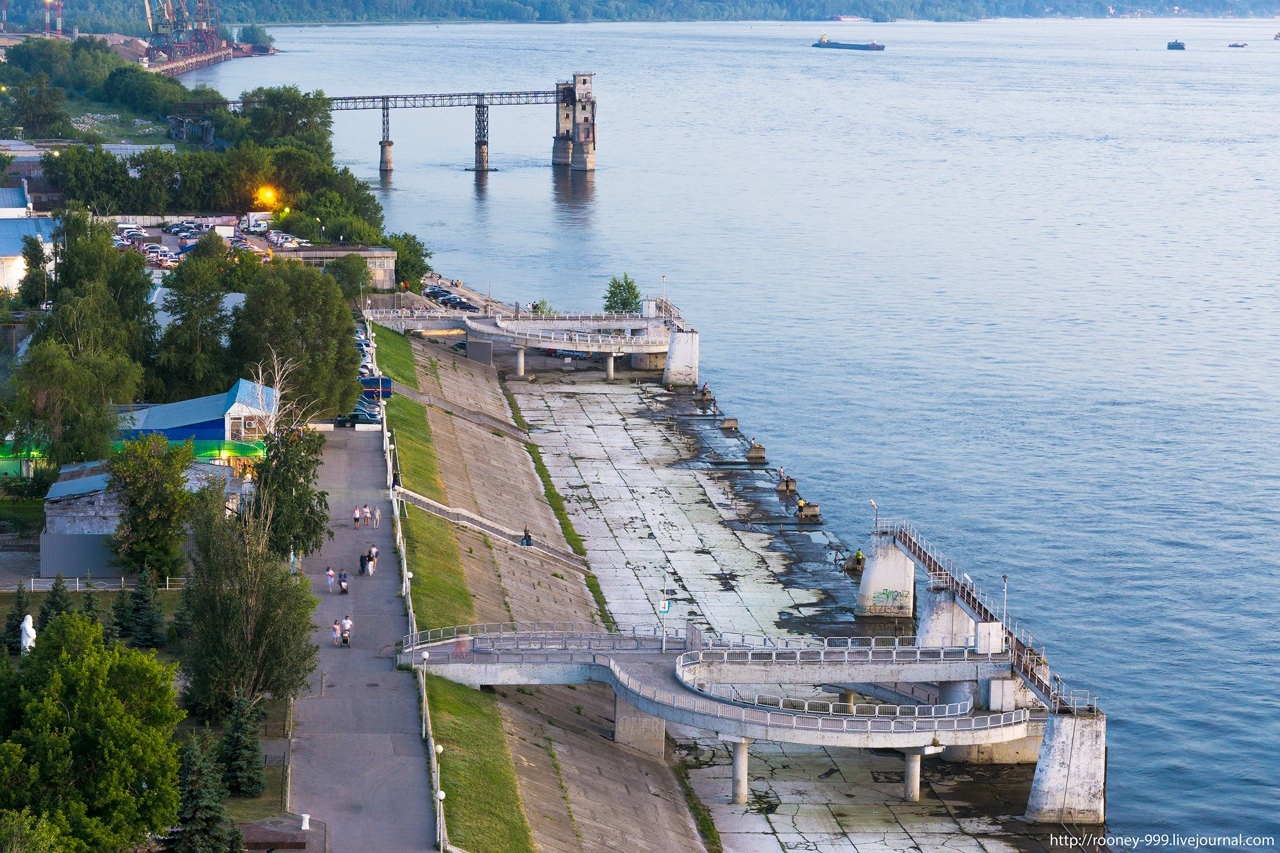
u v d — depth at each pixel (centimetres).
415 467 19475
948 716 13262
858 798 13425
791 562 19425
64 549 14612
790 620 17512
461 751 11888
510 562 17600
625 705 13700
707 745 14400
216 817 9619
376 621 14150
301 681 11750
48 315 19712
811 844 12606
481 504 19562
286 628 11594
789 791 13488
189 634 11819
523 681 13525
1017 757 14162
